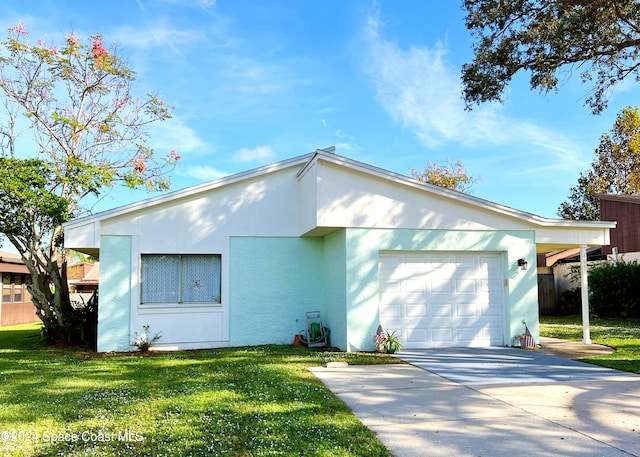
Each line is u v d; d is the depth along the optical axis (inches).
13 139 567.5
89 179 549.6
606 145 1214.9
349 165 419.8
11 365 384.8
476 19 448.5
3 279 884.0
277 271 484.1
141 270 456.4
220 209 474.9
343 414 229.3
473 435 204.2
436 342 440.1
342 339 425.7
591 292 781.9
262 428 208.2
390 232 431.5
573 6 414.3
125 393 275.4
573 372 327.6
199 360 385.1
